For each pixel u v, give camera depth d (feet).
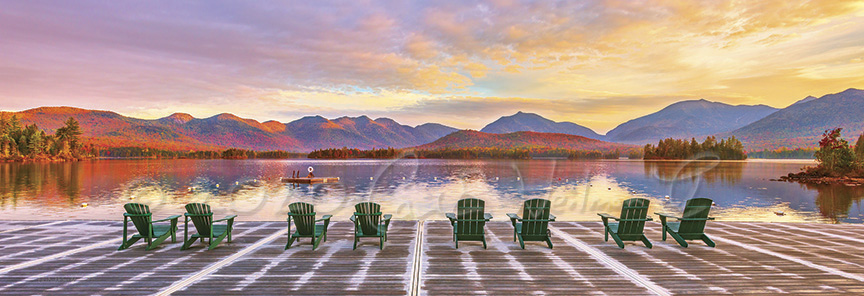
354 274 18.20
